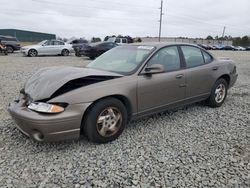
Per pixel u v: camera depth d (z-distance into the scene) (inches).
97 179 116.2
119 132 154.3
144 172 122.0
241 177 119.5
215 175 120.6
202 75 201.2
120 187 111.0
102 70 166.1
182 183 114.2
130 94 154.4
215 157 137.2
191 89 194.4
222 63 223.1
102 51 739.4
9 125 173.0
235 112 213.2
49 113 128.8
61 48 888.3
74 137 137.0
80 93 135.7
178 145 150.2
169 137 160.9
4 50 893.2
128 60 173.8
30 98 139.6
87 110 140.8
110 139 150.6
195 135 165.0
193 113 207.3
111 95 146.5
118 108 150.5
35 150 140.3
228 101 247.8
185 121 189.2
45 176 117.7
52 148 142.9
